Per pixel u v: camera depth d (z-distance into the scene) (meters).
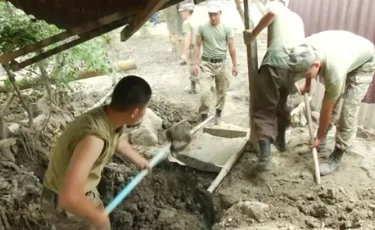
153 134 5.58
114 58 7.41
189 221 4.58
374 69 4.37
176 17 8.55
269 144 4.52
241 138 5.34
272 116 4.59
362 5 5.08
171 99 6.93
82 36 3.16
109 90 6.97
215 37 5.77
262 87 4.49
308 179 4.48
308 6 5.83
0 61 3.17
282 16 4.37
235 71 6.28
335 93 4.00
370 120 5.37
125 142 3.39
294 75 4.17
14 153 4.68
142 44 9.97
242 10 4.80
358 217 3.92
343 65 3.94
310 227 3.93
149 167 3.58
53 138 5.30
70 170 2.55
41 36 4.51
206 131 5.55
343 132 4.45
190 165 4.99
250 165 4.84
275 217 4.05
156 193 4.93
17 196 4.08
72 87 6.73
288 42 4.36
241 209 4.12
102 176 4.88
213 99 6.54
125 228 4.57
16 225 3.94
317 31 5.78
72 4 2.85
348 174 4.53
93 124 2.77
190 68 7.14
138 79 2.85
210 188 4.56
